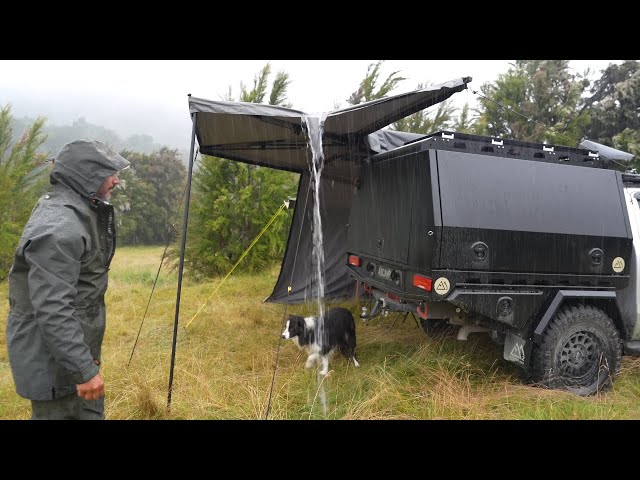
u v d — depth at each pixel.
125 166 2.26
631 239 3.98
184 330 5.94
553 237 3.72
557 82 14.86
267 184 11.33
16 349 2.03
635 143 12.79
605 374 3.83
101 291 2.29
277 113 3.90
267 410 3.36
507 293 3.58
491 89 15.18
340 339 4.52
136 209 30.62
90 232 2.17
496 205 3.62
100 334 2.28
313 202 7.38
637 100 13.87
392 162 4.25
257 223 11.26
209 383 3.98
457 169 3.58
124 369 4.46
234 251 11.41
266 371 4.37
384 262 4.38
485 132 13.65
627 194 4.36
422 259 3.57
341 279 7.83
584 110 14.56
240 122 4.68
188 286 10.04
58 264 1.94
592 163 4.14
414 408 3.49
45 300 1.89
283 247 11.70
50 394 2.04
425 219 3.54
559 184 3.88
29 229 1.96
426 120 11.10
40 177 11.56
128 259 18.89
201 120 4.60
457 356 4.39
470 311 3.67
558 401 3.49
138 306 7.50
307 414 3.45
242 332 5.84
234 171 11.43
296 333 4.32
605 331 3.83
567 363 3.76
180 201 6.60
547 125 14.23
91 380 1.99
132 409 3.46
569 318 3.72
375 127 5.31
